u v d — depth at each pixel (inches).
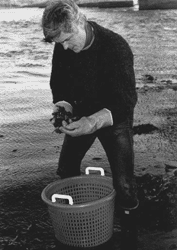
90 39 119.7
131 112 128.6
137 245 131.9
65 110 134.3
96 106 130.2
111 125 126.0
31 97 288.4
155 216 145.6
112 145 131.1
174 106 261.7
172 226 140.6
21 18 603.2
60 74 131.5
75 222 126.2
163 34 482.3
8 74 343.3
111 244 133.2
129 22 553.9
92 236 129.0
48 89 306.0
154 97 277.9
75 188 141.9
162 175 171.5
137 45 429.4
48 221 147.1
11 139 221.1
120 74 121.6
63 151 143.0
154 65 358.0
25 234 140.2
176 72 339.0
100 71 123.1
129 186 133.3
